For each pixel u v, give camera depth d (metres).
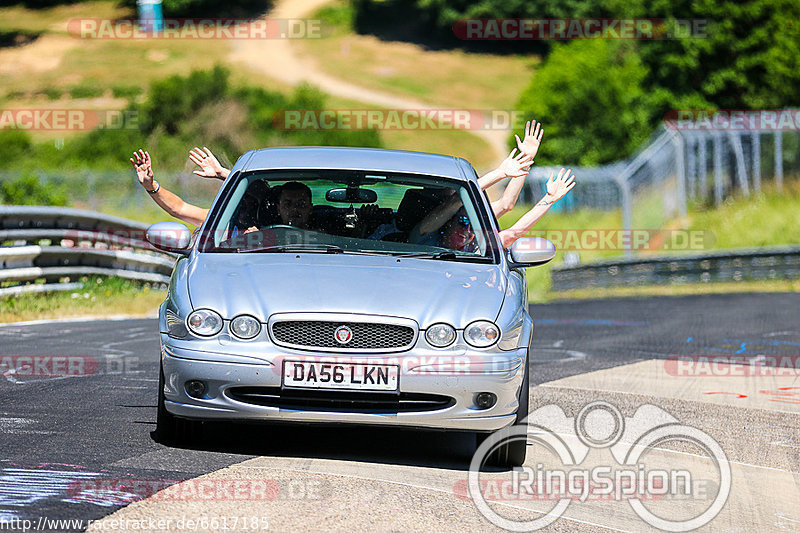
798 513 18.88
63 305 48.94
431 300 20.00
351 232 22.59
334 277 20.45
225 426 22.64
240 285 20.12
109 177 140.88
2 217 46.34
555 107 179.88
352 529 15.59
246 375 19.16
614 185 141.75
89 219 54.72
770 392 31.77
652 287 94.62
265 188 23.30
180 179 141.38
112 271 57.06
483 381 19.55
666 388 31.77
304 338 19.34
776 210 123.00
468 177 24.70
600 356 39.88
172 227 21.94
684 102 170.88
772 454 23.30
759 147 130.50
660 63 173.88
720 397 30.53
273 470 18.89
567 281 100.50
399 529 15.81
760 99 166.25
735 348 43.09
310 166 23.98
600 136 177.38
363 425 19.45
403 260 21.77
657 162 137.00
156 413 23.86
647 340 46.19
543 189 150.25
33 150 199.50
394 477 19.06
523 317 20.94
